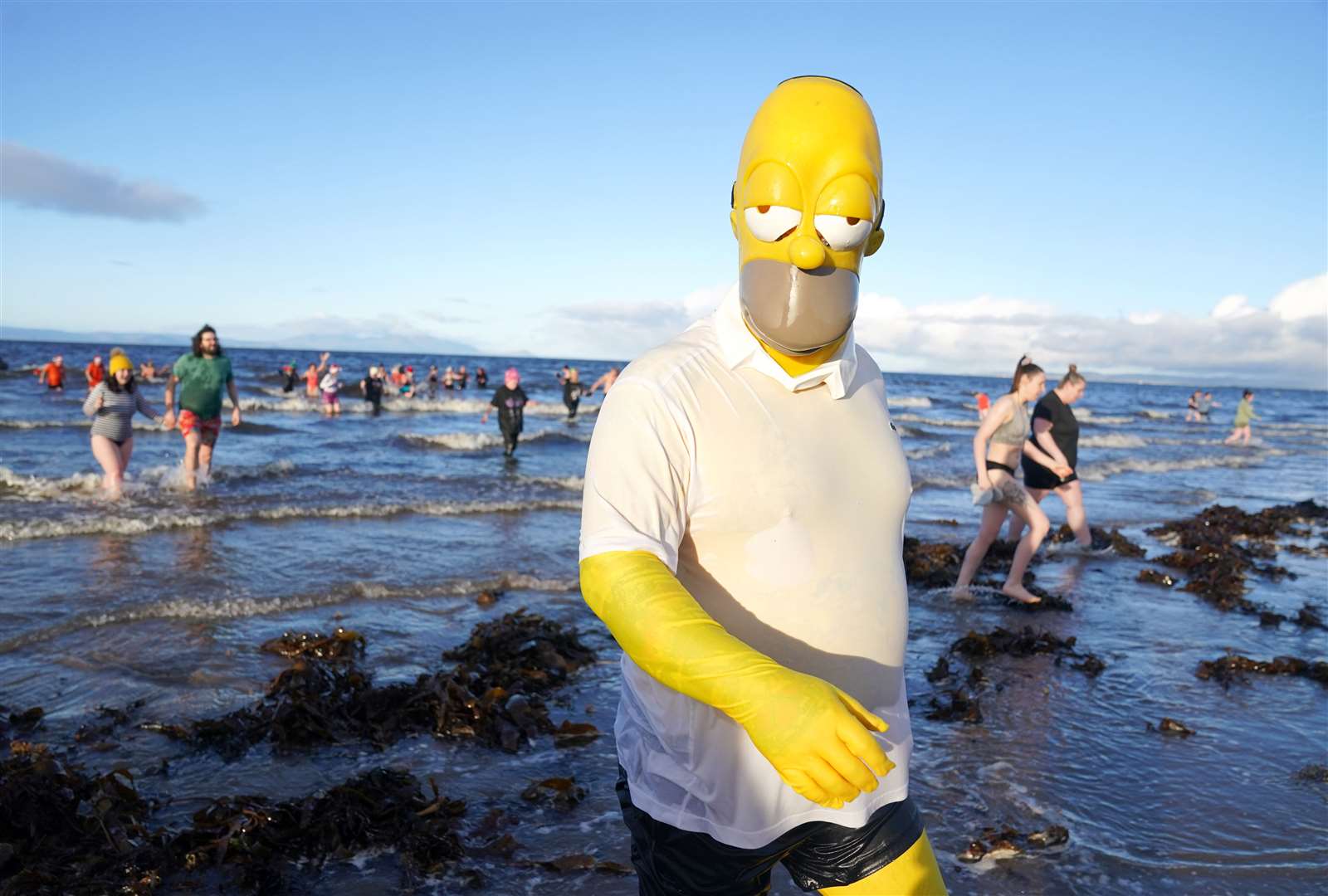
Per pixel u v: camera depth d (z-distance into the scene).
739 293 1.70
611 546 1.54
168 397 11.80
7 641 5.53
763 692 1.34
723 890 1.80
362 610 6.68
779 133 1.59
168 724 4.51
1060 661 6.07
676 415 1.63
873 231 1.80
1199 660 6.31
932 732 4.76
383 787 3.83
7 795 3.43
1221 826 3.79
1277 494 17.67
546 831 3.66
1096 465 20.23
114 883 3.18
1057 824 3.75
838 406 1.79
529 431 23.52
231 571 7.59
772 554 1.68
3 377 34.84
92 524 8.98
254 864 3.31
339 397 35.12
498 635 5.81
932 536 11.02
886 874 1.80
